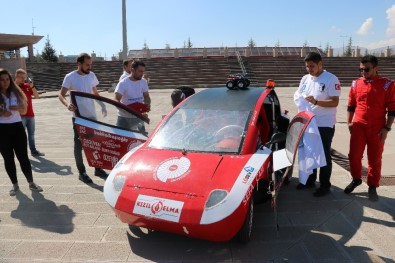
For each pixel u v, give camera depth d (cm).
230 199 303
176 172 332
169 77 2742
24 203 444
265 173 356
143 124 526
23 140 475
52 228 376
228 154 360
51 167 598
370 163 446
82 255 323
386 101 429
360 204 436
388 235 358
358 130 446
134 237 355
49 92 2459
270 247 335
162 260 315
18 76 639
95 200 451
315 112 452
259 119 420
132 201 316
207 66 2892
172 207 302
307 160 403
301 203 441
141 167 349
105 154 498
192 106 437
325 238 353
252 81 2692
